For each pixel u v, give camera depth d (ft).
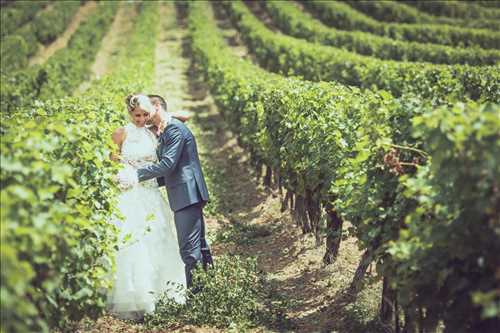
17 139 19.71
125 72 90.58
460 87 60.13
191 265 30.14
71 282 20.89
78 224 21.66
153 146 30.25
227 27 200.13
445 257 18.88
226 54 118.11
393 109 24.00
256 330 26.73
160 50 170.71
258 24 167.43
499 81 59.36
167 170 29.12
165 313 27.84
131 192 29.45
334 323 27.32
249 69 89.71
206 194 30.60
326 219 33.45
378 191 23.34
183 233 30.17
